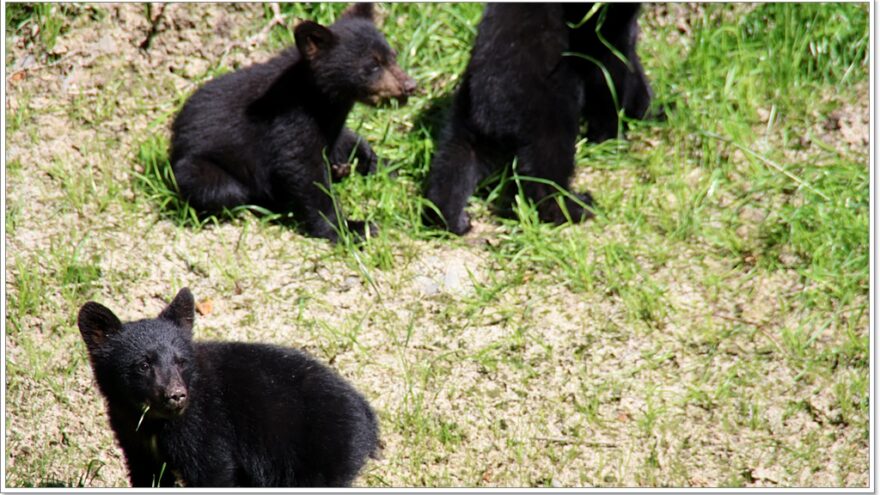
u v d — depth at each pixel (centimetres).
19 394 1067
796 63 1442
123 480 1012
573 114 1327
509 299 1180
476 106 1318
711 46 1448
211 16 1423
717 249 1249
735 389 1102
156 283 1173
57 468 1016
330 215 1252
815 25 1471
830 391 1106
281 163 1253
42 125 1312
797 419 1081
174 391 902
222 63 1408
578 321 1159
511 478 1016
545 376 1100
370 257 1205
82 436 1041
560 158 1306
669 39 1485
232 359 976
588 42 1332
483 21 1338
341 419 968
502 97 1305
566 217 1272
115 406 942
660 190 1314
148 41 1398
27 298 1134
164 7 1409
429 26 1469
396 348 1120
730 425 1070
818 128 1391
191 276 1184
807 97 1423
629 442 1047
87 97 1351
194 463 944
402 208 1274
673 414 1075
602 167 1349
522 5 1322
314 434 963
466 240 1253
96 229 1217
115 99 1353
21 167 1267
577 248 1225
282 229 1247
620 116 1366
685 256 1239
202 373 952
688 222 1264
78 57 1377
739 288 1208
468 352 1119
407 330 1138
